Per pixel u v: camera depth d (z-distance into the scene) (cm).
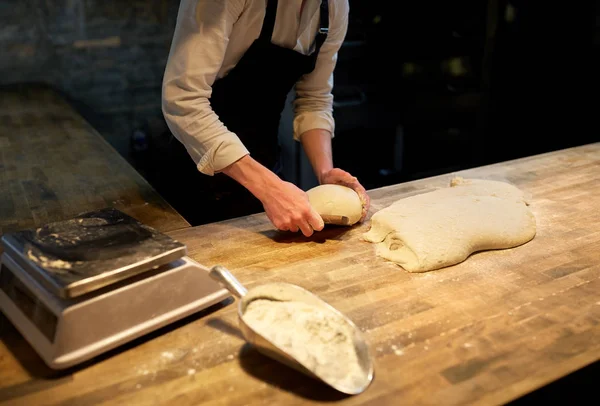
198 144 119
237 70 135
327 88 155
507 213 123
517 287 102
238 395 76
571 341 86
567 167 165
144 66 268
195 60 114
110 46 259
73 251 88
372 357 83
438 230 113
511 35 246
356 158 263
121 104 271
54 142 191
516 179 156
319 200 124
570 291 101
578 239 121
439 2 235
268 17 125
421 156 266
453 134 262
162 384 78
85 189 151
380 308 96
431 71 247
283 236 124
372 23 231
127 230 96
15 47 250
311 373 76
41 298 83
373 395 75
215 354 84
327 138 154
